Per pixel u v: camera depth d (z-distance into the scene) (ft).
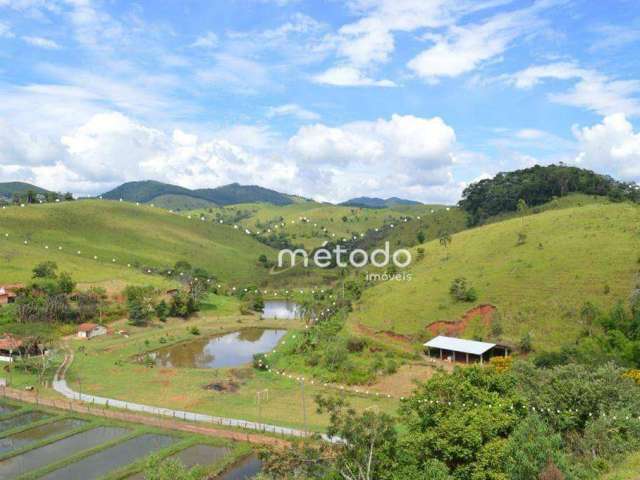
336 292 490.90
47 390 273.13
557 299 324.19
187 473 147.23
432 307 364.58
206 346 416.67
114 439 204.64
